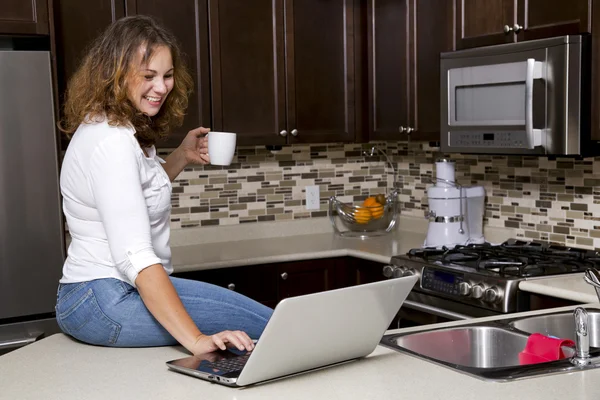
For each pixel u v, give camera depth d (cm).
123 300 178
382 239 405
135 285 172
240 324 188
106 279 179
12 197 304
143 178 183
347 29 397
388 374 157
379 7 388
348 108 401
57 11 330
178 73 202
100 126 177
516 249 328
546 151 291
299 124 389
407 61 372
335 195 441
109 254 180
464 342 203
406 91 374
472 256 322
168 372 160
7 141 301
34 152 305
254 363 145
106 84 179
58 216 311
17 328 308
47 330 313
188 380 154
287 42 383
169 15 355
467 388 146
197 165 403
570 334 214
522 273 287
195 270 341
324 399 141
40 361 172
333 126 398
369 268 361
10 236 304
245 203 416
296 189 430
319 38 391
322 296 146
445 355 200
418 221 427
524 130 299
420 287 319
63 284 187
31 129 304
